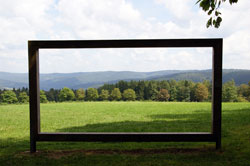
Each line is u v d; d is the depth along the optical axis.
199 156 3.48
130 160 3.35
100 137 3.75
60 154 3.71
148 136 3.73
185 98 20.34
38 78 3.78
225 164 3.15
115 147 4.13
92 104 16.70
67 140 3.77
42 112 12.37
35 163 3.28
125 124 7.53
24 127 7.07
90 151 3.86
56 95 24.73
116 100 21.80
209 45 3.69
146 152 3.76
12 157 3.56
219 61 3.68
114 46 3.75
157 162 3.25
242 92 21.42
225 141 4.34
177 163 3.20
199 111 10.96
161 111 11.57
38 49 3.79
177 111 11.24
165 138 3.72
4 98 23.80
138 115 10.25
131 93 21.08
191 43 3.70
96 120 9.09
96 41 3.74
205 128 6.46
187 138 3.73
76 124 8.15
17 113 11.75
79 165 3.19
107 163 3.24
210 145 4.13
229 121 6.79
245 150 3.75
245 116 7.86
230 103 14.03
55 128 7.33
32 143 3.80
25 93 24.50
